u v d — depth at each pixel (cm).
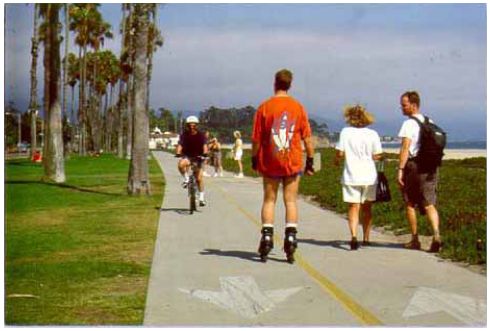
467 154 5300
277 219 1380
